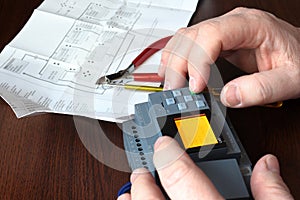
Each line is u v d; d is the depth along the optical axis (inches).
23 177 20.8
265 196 17.2
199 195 16.2
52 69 25.8
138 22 29.1
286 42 24.0
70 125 22.9
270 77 22.5
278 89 22.5
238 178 18.3
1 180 20.7
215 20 24.1
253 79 22.2
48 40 27.9
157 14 29.7
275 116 23.3
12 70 25.7
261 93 22.1
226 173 18.4
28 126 22.9
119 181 20.5
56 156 21.6
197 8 30.2
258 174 18.0
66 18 29.5
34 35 28.2
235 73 25.3
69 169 21.1
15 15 29.8
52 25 28.9
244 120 23.1
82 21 29.2
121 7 30.5
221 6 30.3
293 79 22.9
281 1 30.9
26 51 27.0
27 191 20.3
